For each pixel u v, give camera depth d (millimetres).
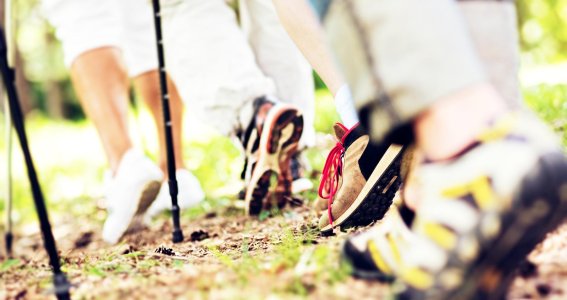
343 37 1508
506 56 1817
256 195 3748
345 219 2701
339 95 2676
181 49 3787
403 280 1550
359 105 1520
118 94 3984
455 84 1412
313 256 2131
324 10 1551
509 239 1409
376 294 1799
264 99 3680
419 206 1628
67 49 3979
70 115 29812
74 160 12648
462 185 1444
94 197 7453
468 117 1435
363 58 1476
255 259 2328
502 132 1427
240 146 3910
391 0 1432
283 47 4117
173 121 4441
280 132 3557
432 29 1414
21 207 7891
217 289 2016
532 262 1954
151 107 4441
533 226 1407
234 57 3752
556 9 28250
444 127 1444
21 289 2414
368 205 2656
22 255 4355
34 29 26641
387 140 1527
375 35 1449
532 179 1364
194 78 3777
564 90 7023
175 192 3482
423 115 1457
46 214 2354
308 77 4227
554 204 1388
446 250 1452
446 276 1453
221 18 3805
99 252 3396
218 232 3615
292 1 2713
